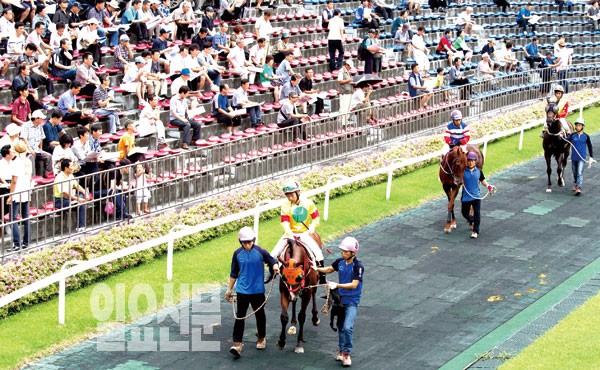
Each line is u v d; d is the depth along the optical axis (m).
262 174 32.09
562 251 29.16
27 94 29.95
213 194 30.56
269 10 42.53
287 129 33.09
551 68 47.91
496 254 28.78
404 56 46.91
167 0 41.53
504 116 41.84
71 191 26.75
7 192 26.16
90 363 21.42
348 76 39.62
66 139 27.77
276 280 26.20
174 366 21.34
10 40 33.34
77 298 24.45
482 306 24.94
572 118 45.12
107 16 37.59
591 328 22.91
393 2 52.53
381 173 33.69
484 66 47.75
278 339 22.83
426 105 39.75
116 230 26.72
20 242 25.50
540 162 38.69
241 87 35.84
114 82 35.44
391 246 29.27
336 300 21.48
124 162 29.14
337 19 42.53
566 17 58.94
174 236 25.80
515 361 21.19
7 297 22.33
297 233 22.83
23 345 21.91
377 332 23.25
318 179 32.50
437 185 35.09
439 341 22.80
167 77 35.28
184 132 33.25
